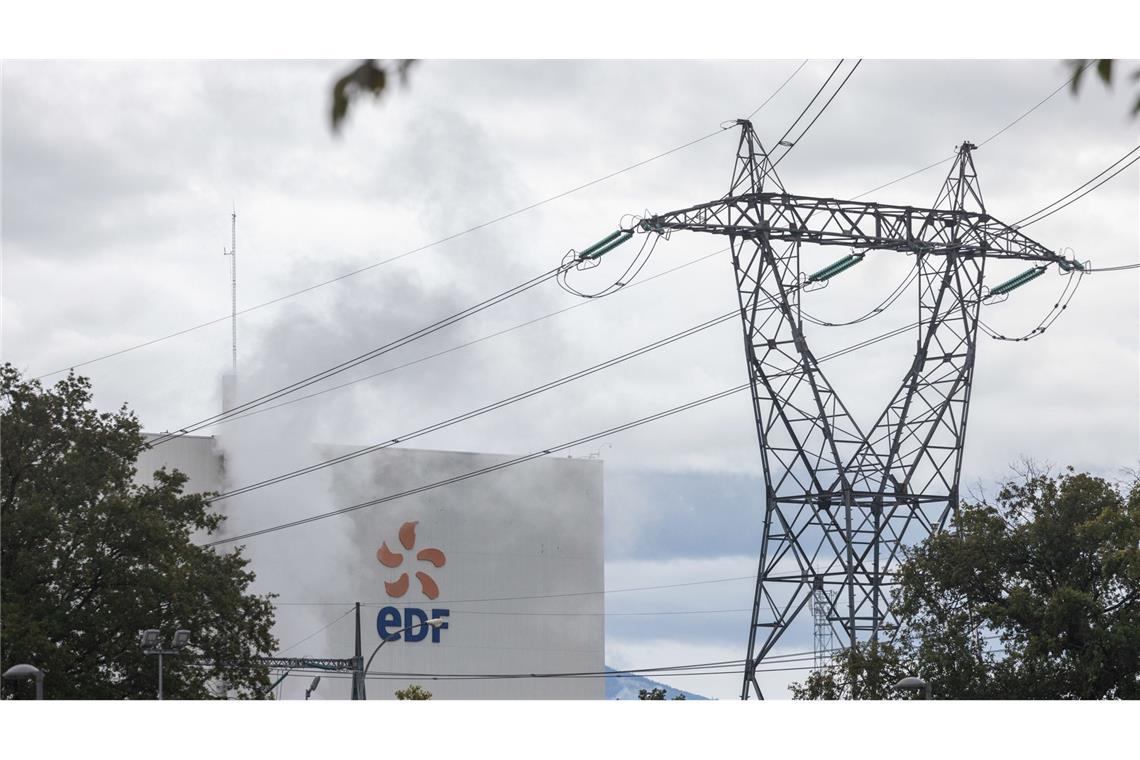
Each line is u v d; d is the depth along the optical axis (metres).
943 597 74.31
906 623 73.94
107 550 73.06
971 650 71.75
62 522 71.19
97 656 71.00
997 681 70.75
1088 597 68.75
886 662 69.81
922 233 71.50
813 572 69.25
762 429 70.06
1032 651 69.19
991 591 73.88
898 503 71.44
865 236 70.00
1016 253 72.44
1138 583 71.12
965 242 71.69
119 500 72.00
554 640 133.38
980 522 73.88
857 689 69.19
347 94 6.24
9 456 73.19
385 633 125.38
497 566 131.88
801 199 68.75
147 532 72.31
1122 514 71.69
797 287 69.38
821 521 69.62
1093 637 69.19
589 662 134.75
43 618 69.50
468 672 129.12
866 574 70.38
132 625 71.06
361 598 124.69
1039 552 72.81
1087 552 72.75
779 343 69.56
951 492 73.50
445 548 129.75
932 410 72.25
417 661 126.81
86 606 71.81
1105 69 6.80
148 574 71.56
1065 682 69.94
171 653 66.75
